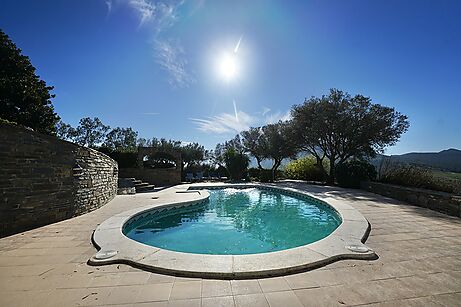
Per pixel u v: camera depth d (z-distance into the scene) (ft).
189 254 12.29
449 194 24.25
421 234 16.30
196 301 8.26
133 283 9.57
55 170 20.12
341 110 53.83
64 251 13.26
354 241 14.35
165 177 62.03
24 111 42.11
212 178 77.87
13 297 8.41
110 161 31.81
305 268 10.87
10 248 13.71
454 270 10.69
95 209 25.84
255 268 10.48
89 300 8.25
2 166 16.38
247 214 30.48
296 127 60.23
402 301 8.18
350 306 7.89
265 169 76.79
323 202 30.12
